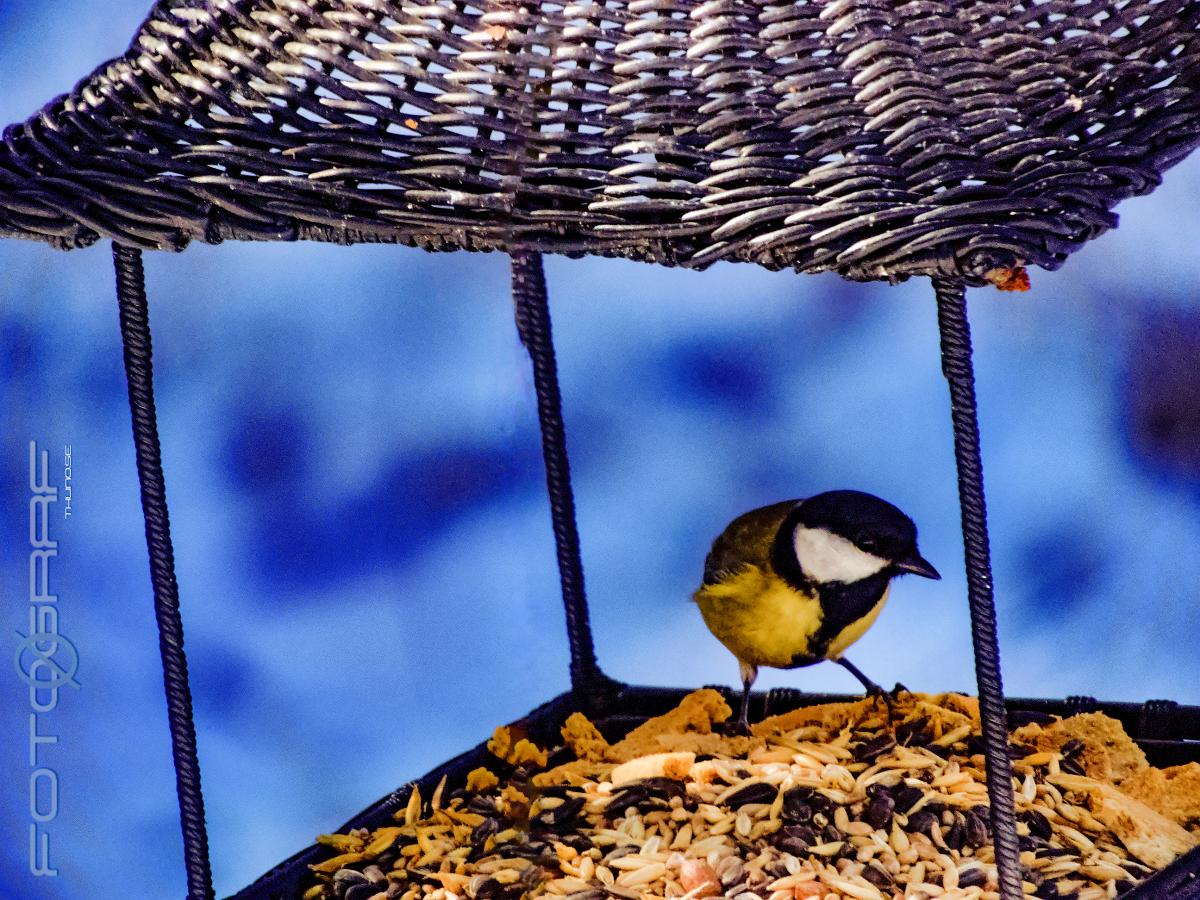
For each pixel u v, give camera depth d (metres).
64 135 1.12
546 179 1.10
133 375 1.13
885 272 1.09
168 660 1.14
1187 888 1.14
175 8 1.12
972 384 1.10
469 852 1.18
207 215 1.11
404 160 1.10
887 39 1.10
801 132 1.10
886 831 1.17
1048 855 1.17
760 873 1.16
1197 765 1.20
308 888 1.17
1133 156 1.10
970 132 1.09
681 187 1.10
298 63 1.11
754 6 1.10
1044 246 1.09
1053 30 1.10
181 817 1.14
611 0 1.10
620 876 1.17
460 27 1.10
